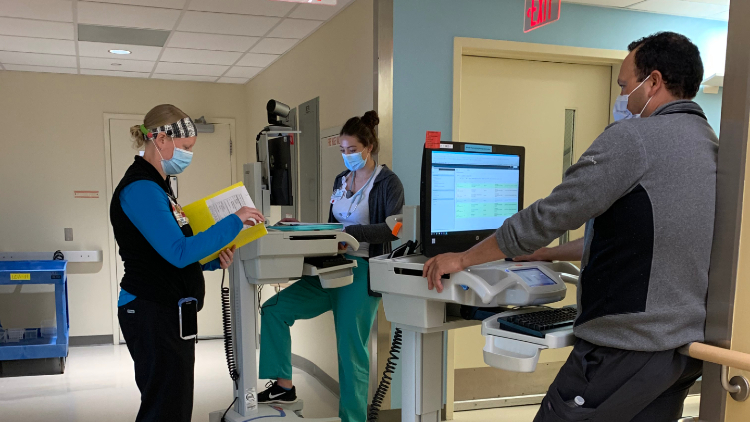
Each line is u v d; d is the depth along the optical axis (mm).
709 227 1146
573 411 1258
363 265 2482
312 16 3369
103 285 5148
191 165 5395
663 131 1165
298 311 2479
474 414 3236
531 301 1487
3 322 4816
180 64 4629
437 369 1784
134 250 1773
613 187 1164
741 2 1103
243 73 5008
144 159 1831
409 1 2898
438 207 1713
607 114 3486
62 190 5023
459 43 2984
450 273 1489
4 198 4879
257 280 2154
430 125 2984
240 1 3072
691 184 1141
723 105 1147
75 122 5043
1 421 3209
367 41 2961
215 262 2221
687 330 1152
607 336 1204
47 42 3900
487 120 3244
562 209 1210
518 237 1278
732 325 1112
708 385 1196
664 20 3348
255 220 1947
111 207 1805
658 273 1147
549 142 3381
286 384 2518
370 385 2982
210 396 3615
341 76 3293
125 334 1802
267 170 2383
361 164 2557
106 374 4152
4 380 4000
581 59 3281
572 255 1742
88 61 4500
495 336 1425
